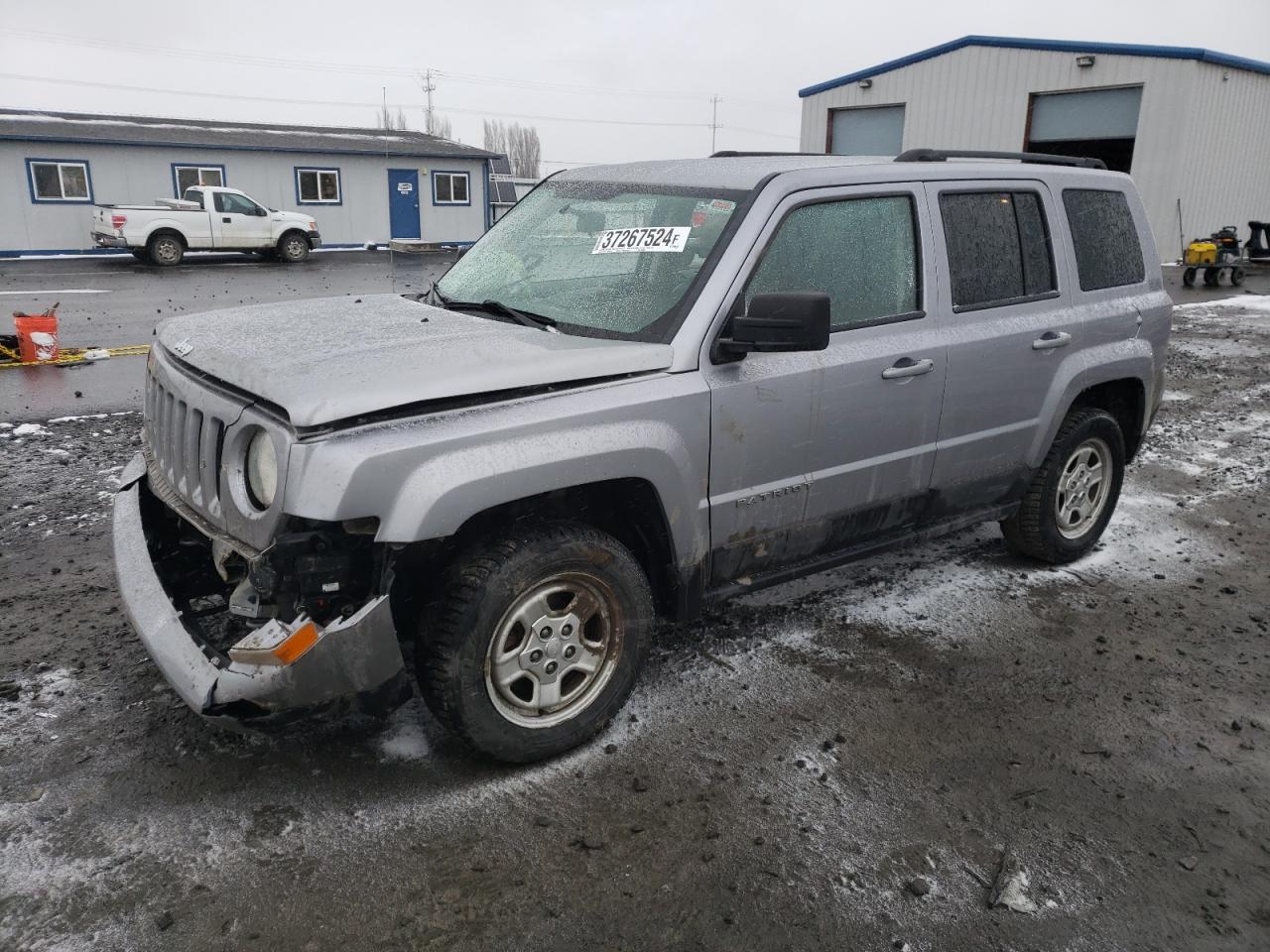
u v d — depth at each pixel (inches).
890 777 128.8
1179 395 386.0
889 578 196.4
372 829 114.9
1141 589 193.8
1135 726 143.6
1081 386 187.5
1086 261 191.5
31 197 1053.2
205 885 105.0
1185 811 124.2
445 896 104.7
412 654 149.3
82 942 96.5
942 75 1036.5
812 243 145.6
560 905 104.1
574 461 118.7
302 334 132.5
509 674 123.2
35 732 131.8
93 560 192.9
